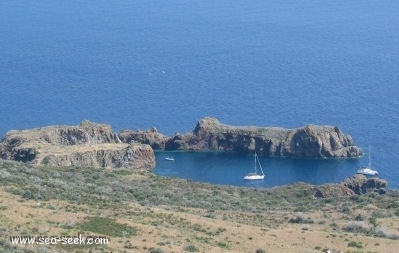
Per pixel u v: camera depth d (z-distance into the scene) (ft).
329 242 452.76
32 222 421.18
